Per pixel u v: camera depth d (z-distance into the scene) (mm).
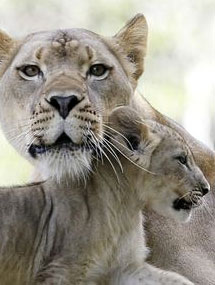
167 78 31516
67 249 10289
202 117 31484
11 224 10352
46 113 9875
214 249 12055
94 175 10508
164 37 31625
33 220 10406
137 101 11547
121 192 10633
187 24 32344
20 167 21391
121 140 10523
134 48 11352
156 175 10766
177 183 10812
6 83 10641
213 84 32375
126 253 10781
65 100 9812
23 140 10523
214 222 12203
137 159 10617
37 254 10336
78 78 10141
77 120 9852
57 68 10242
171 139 10836
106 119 10492
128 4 32031
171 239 11812
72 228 10320
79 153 9984
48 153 9992
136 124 10547
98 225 10422
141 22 11375
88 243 10344
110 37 11266
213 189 12297
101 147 10398
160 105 30609
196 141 12352
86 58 10414
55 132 9852
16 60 10609
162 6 32406
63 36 10555
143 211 11750
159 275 10914
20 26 32312
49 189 10500
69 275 10273
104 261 10555
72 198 10383
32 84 10383
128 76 11227
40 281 10227
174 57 31859
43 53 10359
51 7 32625
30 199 10484
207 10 32594
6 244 10312
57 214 10344
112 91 10570
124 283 10820
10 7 32406
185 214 10953
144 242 11289
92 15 32094
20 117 10484
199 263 11844
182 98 31016
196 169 10945
